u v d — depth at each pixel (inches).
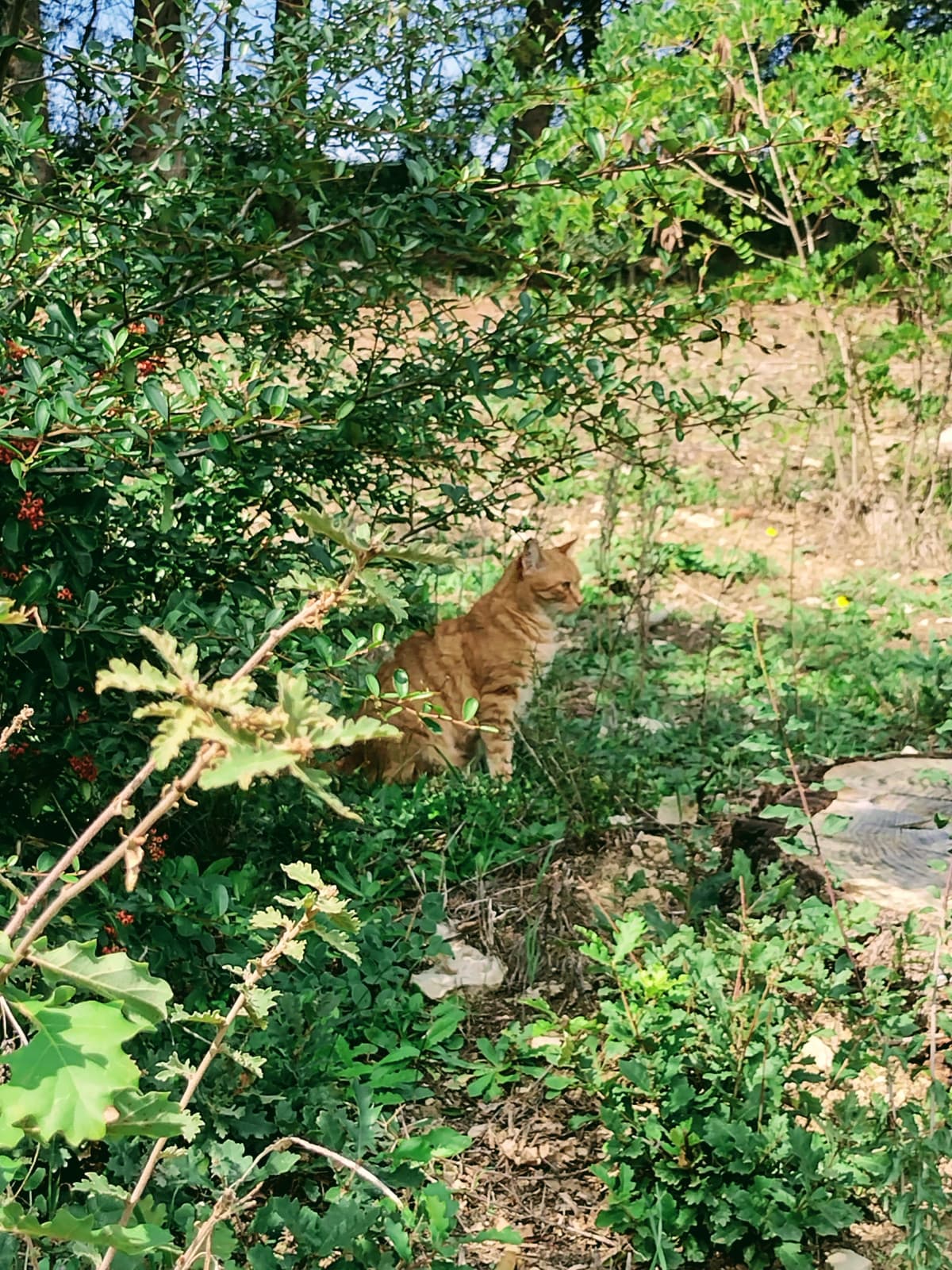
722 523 375.2
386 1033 152.5
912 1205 117.5
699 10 287.9
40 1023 45.6
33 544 134.2
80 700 139.9
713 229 322.7
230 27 156.3
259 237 140.6
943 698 247.6
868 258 518.9
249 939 150.0
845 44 311.1
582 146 167.2
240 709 45.6
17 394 131.6
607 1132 144.1
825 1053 151.8
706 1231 128.3
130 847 51.4
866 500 367.9
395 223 144.9
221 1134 122.4
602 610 310.7
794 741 234.5
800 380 478.9
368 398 155.7
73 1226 51.3
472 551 321.4
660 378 468.1
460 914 182.9
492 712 225.6
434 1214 116.3
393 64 160.7
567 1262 126.4
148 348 142.7
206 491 153.8
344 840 184.2
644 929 142.8
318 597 55.1
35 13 170.7
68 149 170.6
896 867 167.2
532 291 167.6
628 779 219.1
